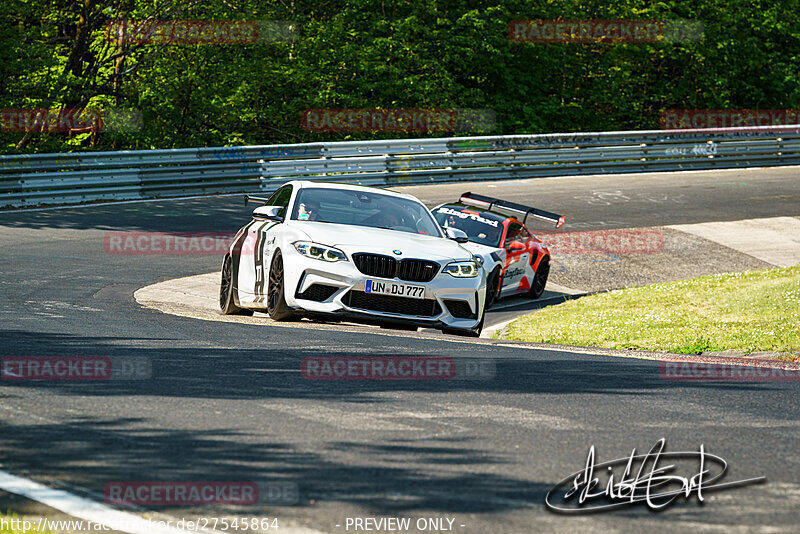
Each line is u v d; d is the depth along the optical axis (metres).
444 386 24.59
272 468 16.27
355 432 19.03
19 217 77.44
